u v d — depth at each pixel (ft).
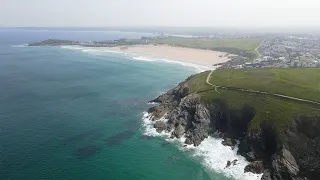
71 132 289.74
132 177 214.07
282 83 328.29
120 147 260.62
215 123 295.69
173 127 297.94
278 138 231.09
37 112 345.92
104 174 216.95
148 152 252.21
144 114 346.74
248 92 313.32
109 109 363.56
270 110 264.72
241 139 267.18
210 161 238.68
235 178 214.69
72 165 227.40
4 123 307.78
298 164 216.95
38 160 232.94
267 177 209.87
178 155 247.91
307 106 261.03
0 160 230.07
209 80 381.19
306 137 234.79
